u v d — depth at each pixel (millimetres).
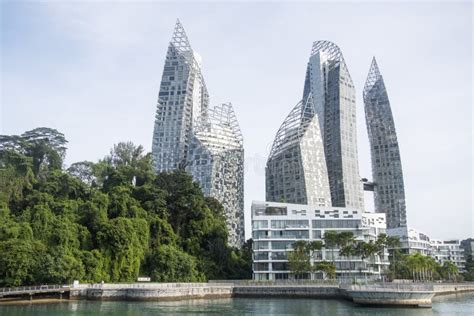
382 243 171500
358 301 111188
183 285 127125
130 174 190750
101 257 134875
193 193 187875
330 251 184625
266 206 197875
